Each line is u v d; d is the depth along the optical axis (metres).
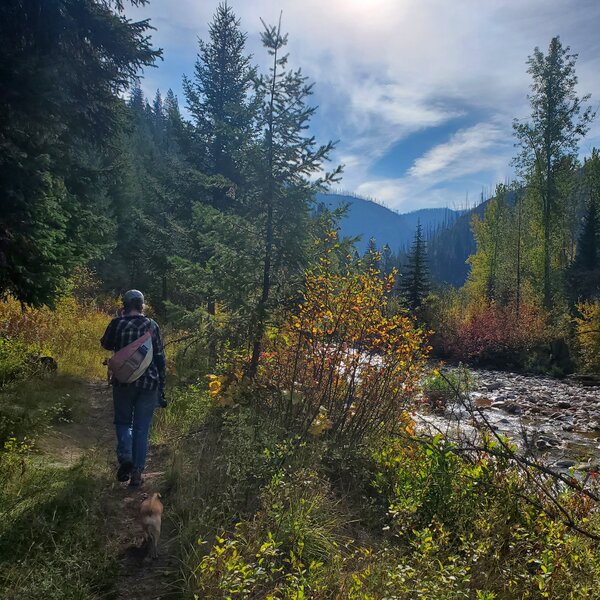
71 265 7.85
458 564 3.40
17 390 6.51
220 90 13.91
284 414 5.69
